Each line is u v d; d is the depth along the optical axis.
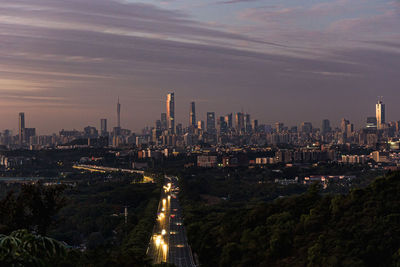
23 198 138.75
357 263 169.75
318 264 179.38
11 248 51.28
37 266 51.91
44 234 140.00
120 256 176.75
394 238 183.12
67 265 137.88
